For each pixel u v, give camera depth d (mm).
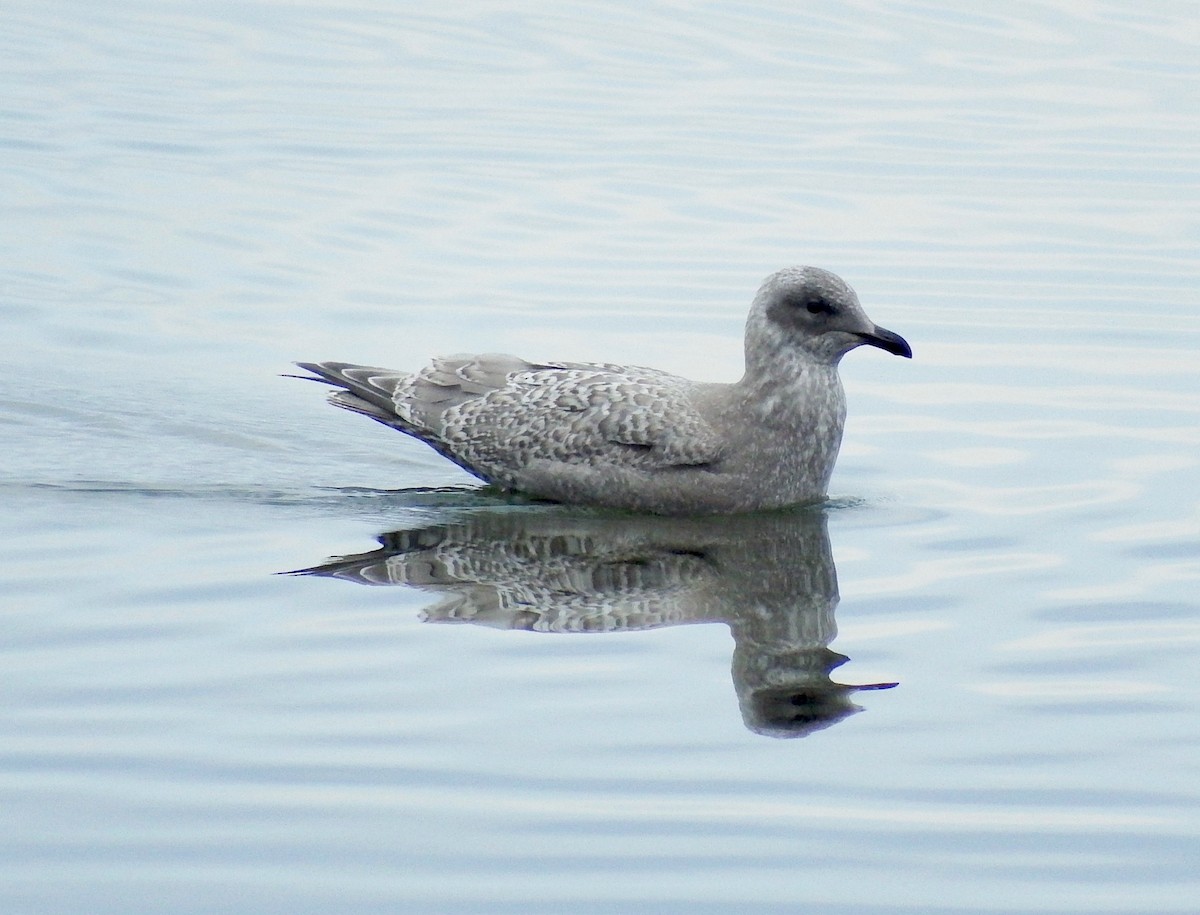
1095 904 9398
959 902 9422
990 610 13102
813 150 25031
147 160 24172
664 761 10836
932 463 16375
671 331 19406
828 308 15141
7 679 11688
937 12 31359
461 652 12281
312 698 11531
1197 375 18266
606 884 9555
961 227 22453
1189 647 12430
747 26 30625
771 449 15219
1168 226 22453
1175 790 10523
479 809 10242
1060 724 11344
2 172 23516
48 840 9875
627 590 13492
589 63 28672
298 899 9383
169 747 10859
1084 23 30703
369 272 21000
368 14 30984
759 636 12602
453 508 15438
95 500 15203
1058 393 17953
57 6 30734
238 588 13312
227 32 29844
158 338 19219
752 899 9422
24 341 19016
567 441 15500
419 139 25203
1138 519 14859
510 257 21453
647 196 23375
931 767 10820
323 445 16969
